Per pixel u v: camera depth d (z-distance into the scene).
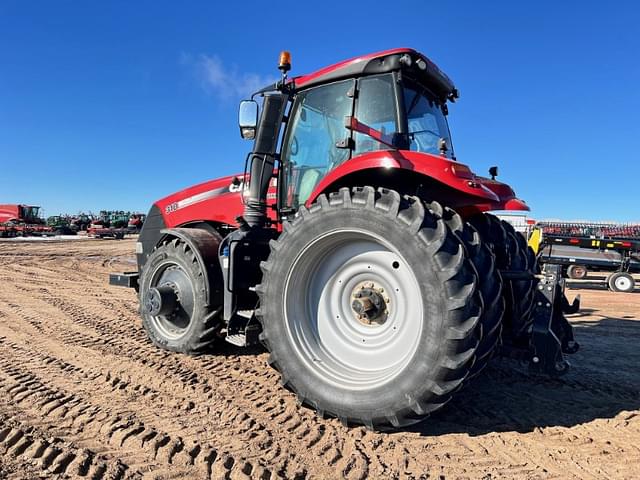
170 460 2.47
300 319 3.17
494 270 2.90
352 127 3.06
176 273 4.57
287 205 4.12
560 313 3.52
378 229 2.77
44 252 18.95
